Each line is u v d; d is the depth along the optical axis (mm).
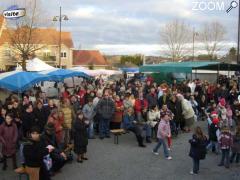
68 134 13039
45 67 22797
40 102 13672
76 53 72688
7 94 19969
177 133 16766
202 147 10930
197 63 24797
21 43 41938
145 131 15336
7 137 10984
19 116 12930
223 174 11047
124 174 10922
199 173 11133
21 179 10305
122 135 16938
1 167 11539
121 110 16484
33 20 39406
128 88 21953
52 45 63344
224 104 18031
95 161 12391
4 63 54062
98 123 16484
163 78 30000
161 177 10672
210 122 13836
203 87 21562
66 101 13750
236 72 29500
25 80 17062
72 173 10992
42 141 8945
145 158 12836
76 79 30562
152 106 15859
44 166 9070
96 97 17094
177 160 12578
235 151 11922
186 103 17312
